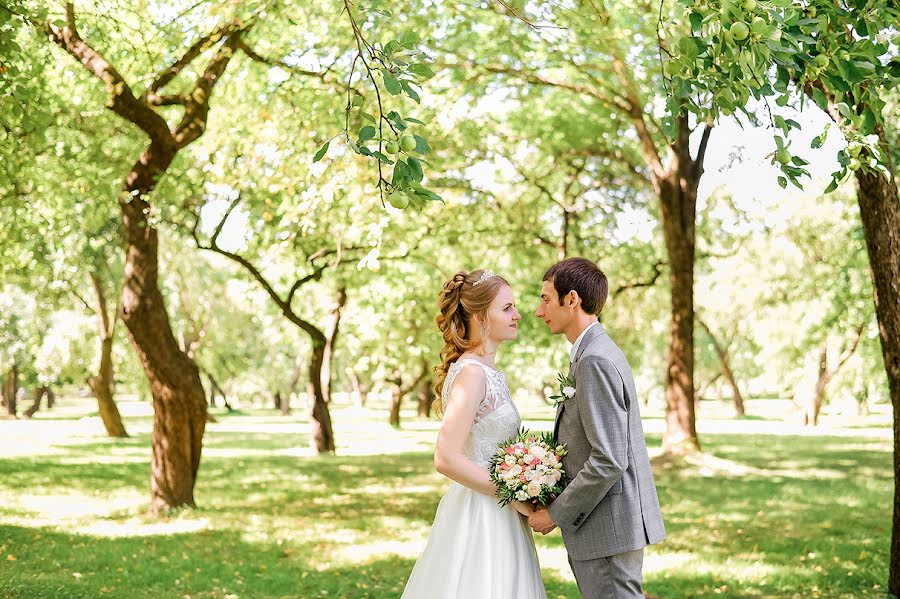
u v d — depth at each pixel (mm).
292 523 10570
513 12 4070
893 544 6242
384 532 9945
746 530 9758
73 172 11742
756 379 46344
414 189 3156
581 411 3736
